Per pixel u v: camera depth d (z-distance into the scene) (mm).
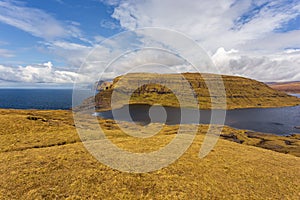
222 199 13672
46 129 35062
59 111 79562
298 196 14641
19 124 34906
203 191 14508
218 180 16359
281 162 22469
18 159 19016
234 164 20031
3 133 30344
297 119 140875
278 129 105250
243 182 16312
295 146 64250
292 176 18234
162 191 14312
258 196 14312
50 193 13484
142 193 13969
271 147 62562
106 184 14852
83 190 13961
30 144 26094
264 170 19047
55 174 15945
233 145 29625
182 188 14773
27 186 14125
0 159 19062
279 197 14359
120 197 13398
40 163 17984
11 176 15352
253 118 144750
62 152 21203
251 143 65438
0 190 13594
